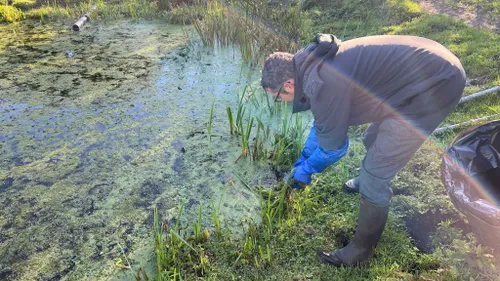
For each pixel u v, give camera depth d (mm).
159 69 5238
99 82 4906
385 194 2107
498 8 5332
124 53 5781
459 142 2697
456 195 2342
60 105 4398
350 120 2115
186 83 4844
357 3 6203
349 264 2338
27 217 2953
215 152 3590
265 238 2562
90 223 2891
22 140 3820
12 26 7082
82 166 3467
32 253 2668
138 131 3922
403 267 2344
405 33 5133
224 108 4281
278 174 3285
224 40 5891
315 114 1930
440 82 1847
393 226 2598
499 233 2158
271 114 4105
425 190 2814
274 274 2361
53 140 3816
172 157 3547
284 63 1939
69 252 2668
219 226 2660
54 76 5082
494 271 2174
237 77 4969
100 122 4078
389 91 1923
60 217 2949
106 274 2504
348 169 3160
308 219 2719
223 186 3188
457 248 2312
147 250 2660
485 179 2676
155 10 7461
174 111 4250
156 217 2625
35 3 8008
